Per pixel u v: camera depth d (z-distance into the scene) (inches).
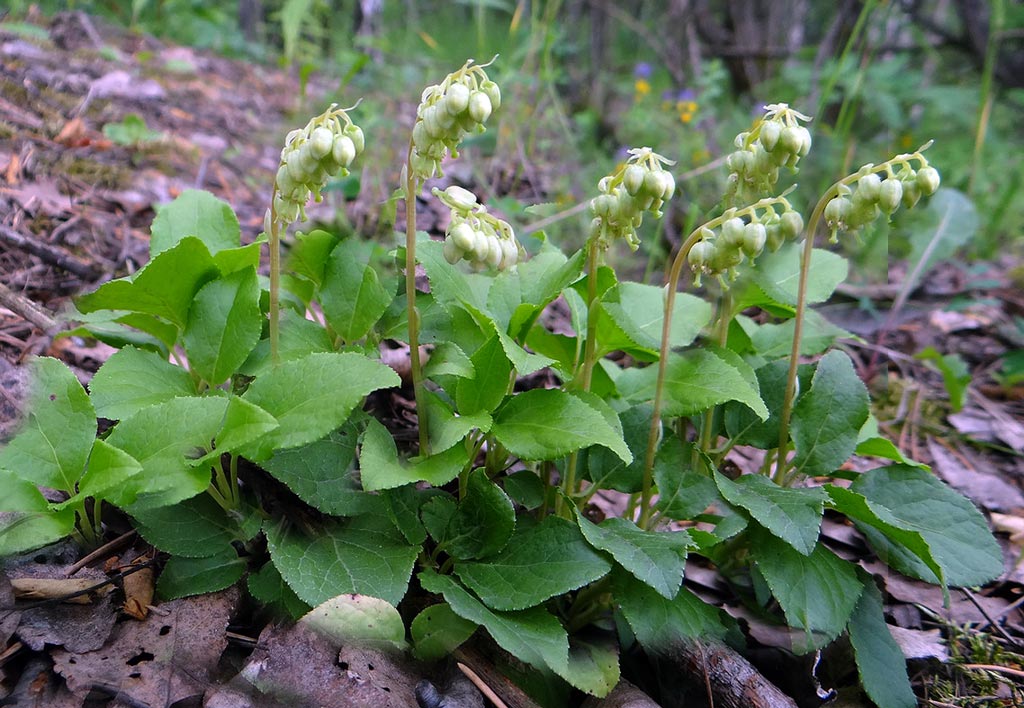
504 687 7.1
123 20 29.8
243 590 7.2
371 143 18.8
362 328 8.2
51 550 7.2
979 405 14.0
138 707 6.0
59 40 22.0
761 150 7.3
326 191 14.5
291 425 6.6
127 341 8.6
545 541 7.2
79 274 11.3
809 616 7.3
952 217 16.0
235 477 7.3
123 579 7.0
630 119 24.9
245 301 7.6
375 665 6.7
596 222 7.2
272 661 6.5
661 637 7.1
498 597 7.0
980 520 8.1
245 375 7.9
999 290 18.3
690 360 8.0
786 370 8.8
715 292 9.1
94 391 7.1
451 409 7.7
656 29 38.1
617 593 7.2
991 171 26.0
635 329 7.4
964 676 8.3
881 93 26.3
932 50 29.2
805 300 8.9
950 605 9.2
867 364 15.0
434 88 6.6
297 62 30.9
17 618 6.4
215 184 16.4
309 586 6.7
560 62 33.1
